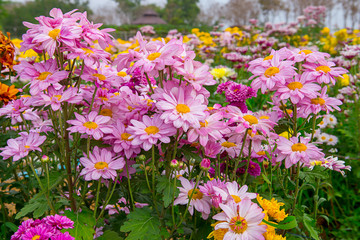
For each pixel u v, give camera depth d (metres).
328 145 1.06
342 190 1.03
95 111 0.61
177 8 22.00
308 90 0.61
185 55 0.58
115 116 0.62
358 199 1.00
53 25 0.54
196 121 0.51
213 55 2.15
